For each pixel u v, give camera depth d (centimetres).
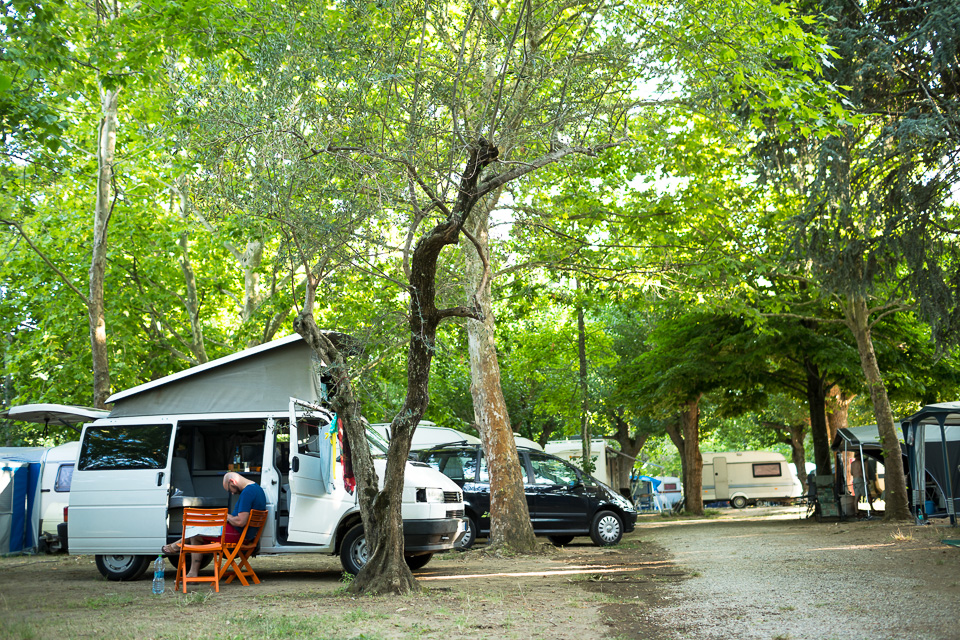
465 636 647
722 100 1229
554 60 1134
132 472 1114
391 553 898
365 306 2044
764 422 4572
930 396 2477
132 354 2222
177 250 2122
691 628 675
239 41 1213
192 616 757
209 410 1126
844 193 1560
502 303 2555
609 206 1830
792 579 965
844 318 2327
